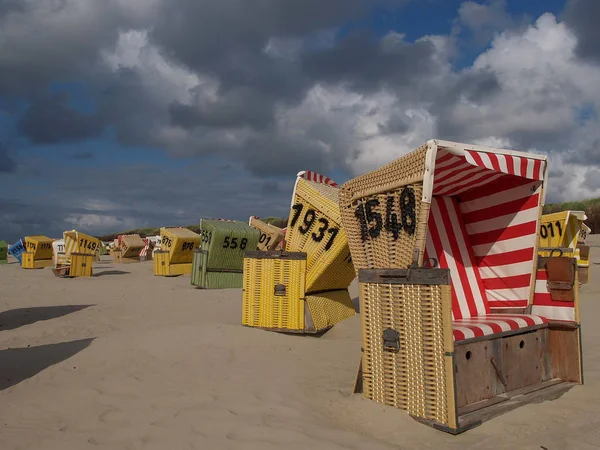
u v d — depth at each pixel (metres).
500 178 5.57
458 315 5.44
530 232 5.47
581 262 14.31
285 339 7.43
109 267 27.27
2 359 6.45
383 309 4.58
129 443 3.81
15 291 15.20
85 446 3.76
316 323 7.79
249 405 4.64
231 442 3.79
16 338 8.11
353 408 4.53
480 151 4.67
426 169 4.27
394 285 4.48
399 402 4.43
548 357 5.25
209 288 15.38
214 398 4.86
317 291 8.29
